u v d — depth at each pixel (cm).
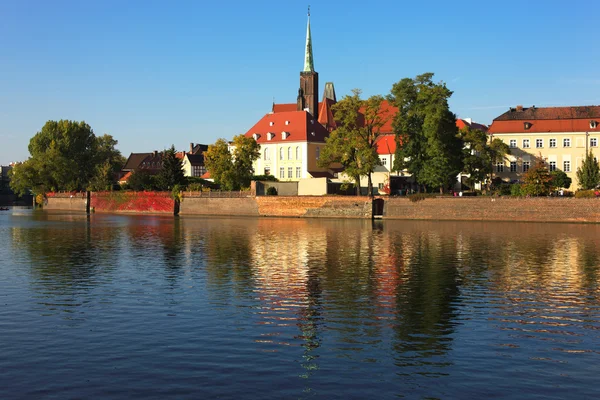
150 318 2928
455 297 3450
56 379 2081
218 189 14962
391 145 14700
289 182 13400
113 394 1948
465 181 12062
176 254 5534
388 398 1922
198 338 2572
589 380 2077
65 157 18900
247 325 2792
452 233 7688
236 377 2098
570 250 5650
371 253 5519
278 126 16175
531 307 3189
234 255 5428
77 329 2723
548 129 12300
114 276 4222
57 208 18862
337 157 12225
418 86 11062
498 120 12738
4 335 2628
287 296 3478
